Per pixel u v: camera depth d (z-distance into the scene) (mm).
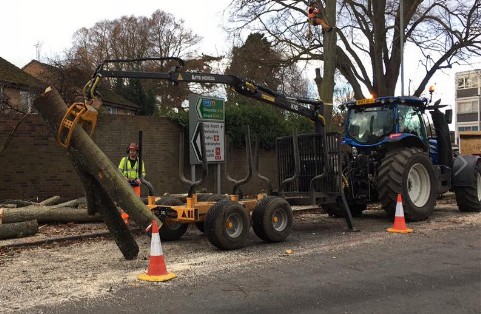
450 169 11227
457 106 63500
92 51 46562
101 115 12586
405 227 8859
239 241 7410
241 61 21531
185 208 7520
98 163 6098
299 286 5324
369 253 6965
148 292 5137
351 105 10992
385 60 22609
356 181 10312
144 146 13320
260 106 15984
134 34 48531
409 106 10734
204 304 4734
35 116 11953
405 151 9797
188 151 14008
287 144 9297
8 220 8953
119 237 6625
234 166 15023
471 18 20281
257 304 4723
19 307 4680
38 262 6691
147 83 41469
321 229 9352
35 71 30781
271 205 7824
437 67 21719
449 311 4461
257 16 19422
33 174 11906
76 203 10742
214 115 10852
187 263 6480
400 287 5238
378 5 21531
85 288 5305
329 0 14984
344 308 4586
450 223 9633
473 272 5824
